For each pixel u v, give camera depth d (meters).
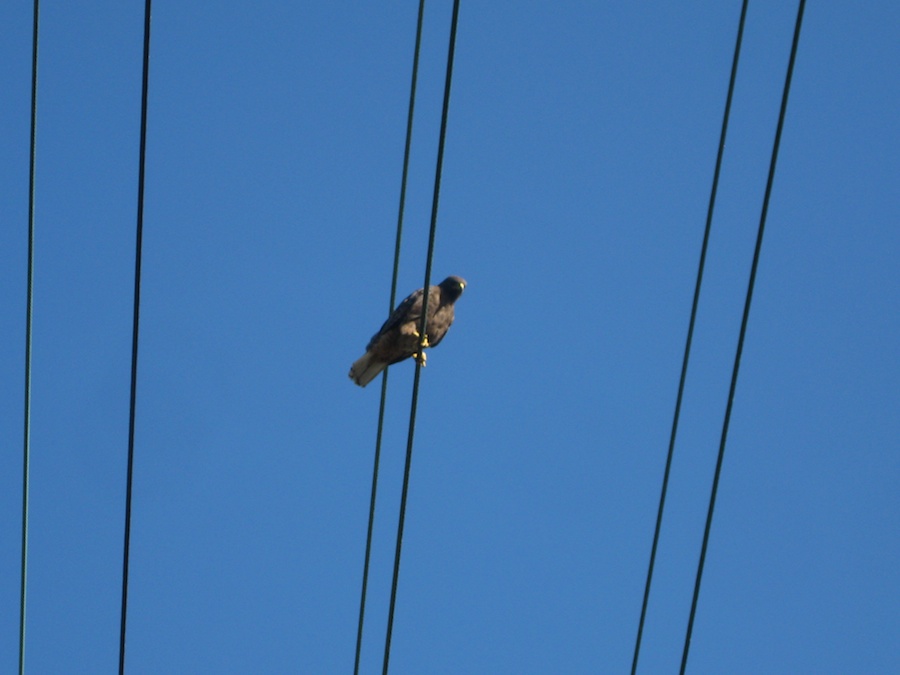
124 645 12.91
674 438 13.59
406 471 13.00
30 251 13.30
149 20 12.53
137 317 12.65
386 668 13.12
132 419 12.71
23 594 13.54
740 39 13.02
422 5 13.88
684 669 13.44
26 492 13.54
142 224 12.55
